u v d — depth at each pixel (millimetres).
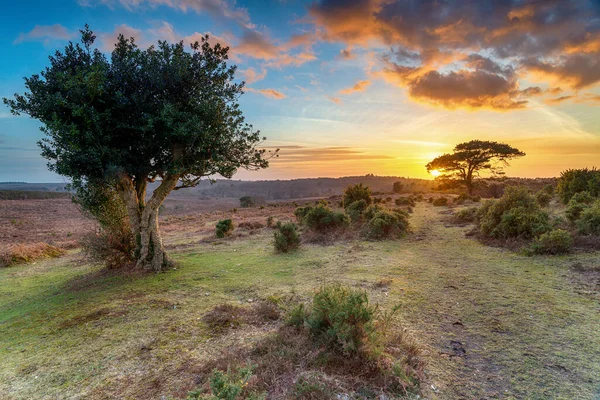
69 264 10188
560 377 2688
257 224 16453
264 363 2916
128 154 6738
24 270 9688
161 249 7539
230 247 10883
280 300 4875
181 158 6914
